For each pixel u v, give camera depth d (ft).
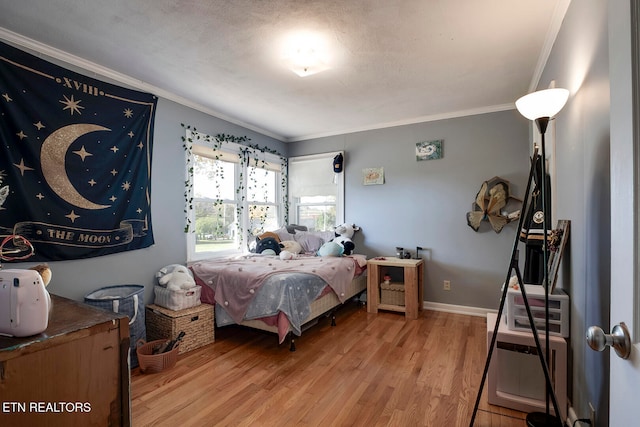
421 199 12.88
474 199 11.93
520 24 6.50
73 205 7.80
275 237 13.70
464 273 12.10
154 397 6.46
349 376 7.30
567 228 5.81
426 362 7.98
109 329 3.39
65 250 7.63
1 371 2.65
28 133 7.07
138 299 8.11
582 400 5.06
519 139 11.22
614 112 2.32
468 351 8.63
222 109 11.82
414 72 8.73
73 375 3.10
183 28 6.66
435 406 6.13
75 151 7.87
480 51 7.59
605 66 4.17
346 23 6.47
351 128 14.34
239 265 10.36
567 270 5.97
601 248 4.32
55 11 6.08
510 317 6.07
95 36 6.97
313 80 9.26
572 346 5.63
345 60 8.03
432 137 12.66
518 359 6.07
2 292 2.93
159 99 10.00
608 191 4.09
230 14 6.18
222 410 6.03
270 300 8.54
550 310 5.86
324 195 15.20
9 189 6.77
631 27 2.10
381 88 9.85
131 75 8.94
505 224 11.27
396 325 10.80
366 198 14.05
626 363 2.13
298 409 6.06
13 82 6.87
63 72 7.68
